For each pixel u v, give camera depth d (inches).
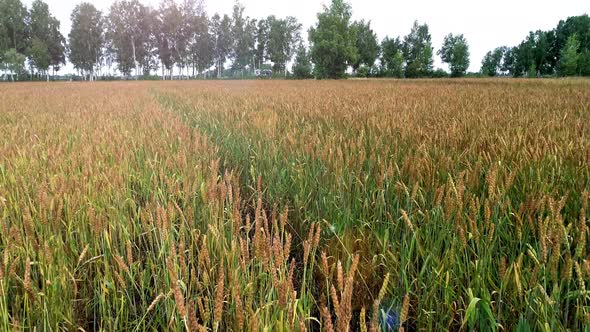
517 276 63.0
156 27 2731.3
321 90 706.8
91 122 276.5
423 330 76.8
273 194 150.6
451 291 73.2
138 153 171.0
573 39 2201.0
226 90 762.8
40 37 2544.3
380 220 103.3
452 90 667.4
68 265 89.2
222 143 226.8
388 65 2923.2
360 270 92.0
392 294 82.7
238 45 2908.5
